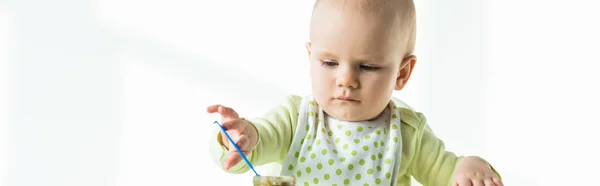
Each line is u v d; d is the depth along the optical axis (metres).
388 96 1.35
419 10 2.97
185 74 2.87
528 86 2.93
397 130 1.41
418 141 1.43
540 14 2.94
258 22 2.92
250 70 2.89
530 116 2.94
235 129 1.22
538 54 2.95
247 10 2.91
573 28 2.93
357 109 1.33
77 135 2.87
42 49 2.88
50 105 2.87
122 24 2.88
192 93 2.87
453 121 2.93
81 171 2.86
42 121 2.87
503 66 2.94
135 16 2.87
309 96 1.44
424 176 1.43
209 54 2.88
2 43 2.86
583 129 2.91
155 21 2.88
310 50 1.39
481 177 1.31
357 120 1.39
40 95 2.87
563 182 2.91
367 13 1.29
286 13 2.92
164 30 2.88
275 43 2.91
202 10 2.89
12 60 2.86
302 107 1.41
